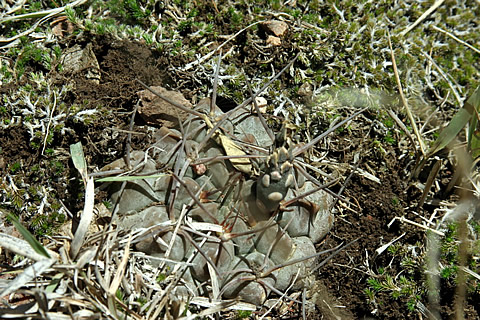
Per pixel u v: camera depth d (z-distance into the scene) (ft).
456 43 2.19
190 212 1.92
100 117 2.02
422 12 2.19
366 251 2.03
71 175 2.00
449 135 1.98
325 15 2.16
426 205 2.06
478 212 2.04
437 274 1.99
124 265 1.87
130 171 1.93
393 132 2.10
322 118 2.09
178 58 2.09
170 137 1.97
